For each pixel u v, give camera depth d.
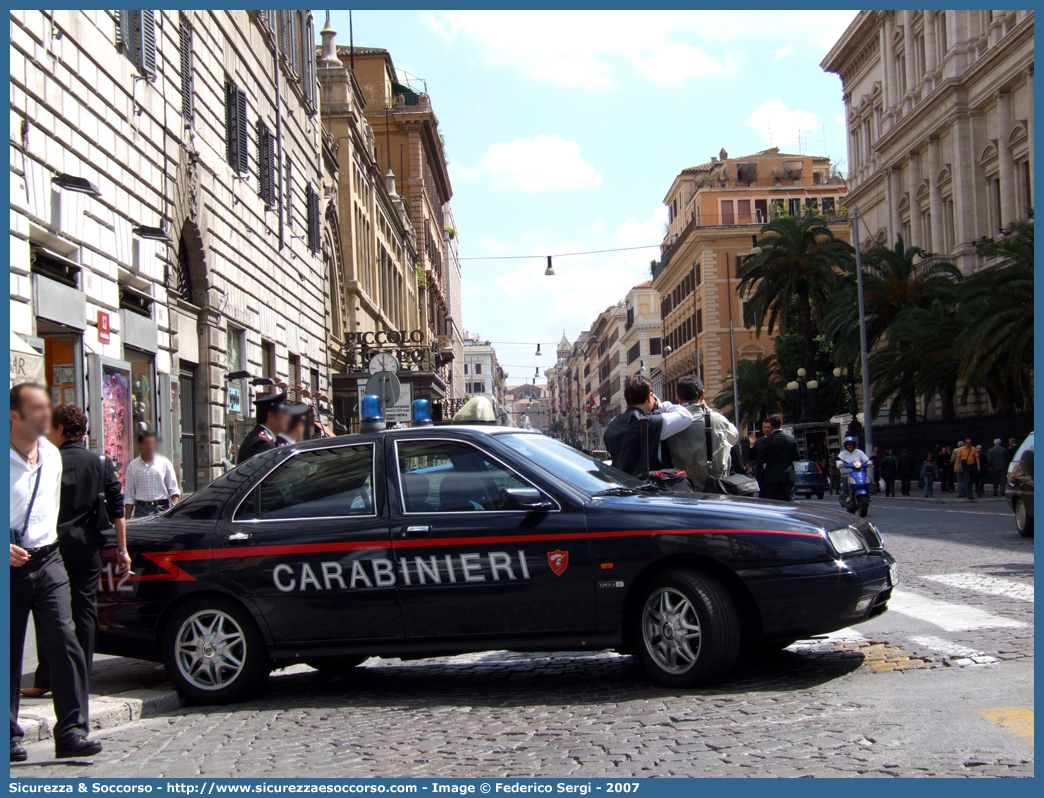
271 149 24.66
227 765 5.21
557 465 6.91
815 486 40.12
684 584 6.19
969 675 6.18
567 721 5.66
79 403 12.31
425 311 68.06
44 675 7.07
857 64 62.25
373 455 7.04
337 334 36.22
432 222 76.88
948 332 35.44
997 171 45.16
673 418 8.68
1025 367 31.64
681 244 85.06
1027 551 13.45
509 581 6.49
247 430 21.30
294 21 28.30
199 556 6.95
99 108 13.20
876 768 4.43
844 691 5.94
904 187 55.41
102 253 13.27
